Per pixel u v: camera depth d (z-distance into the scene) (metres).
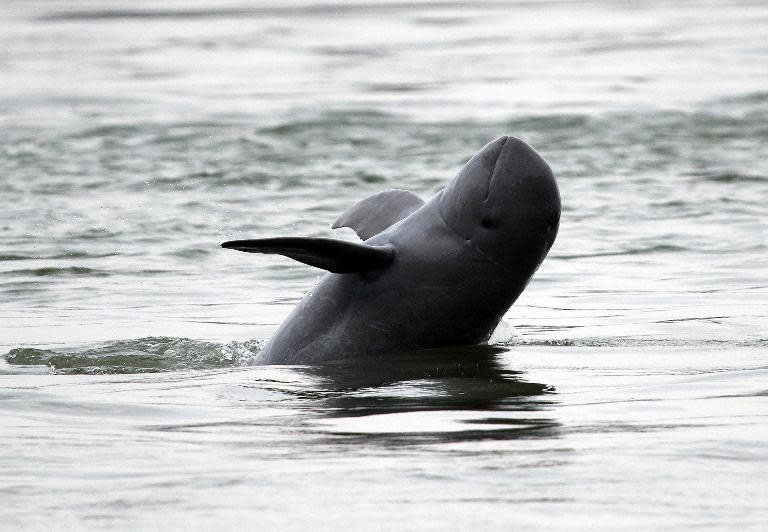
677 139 93.69
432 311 40.94
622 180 80.38
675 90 116.50
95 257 62.41
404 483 26.23
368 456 28.41
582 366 38.88
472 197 39.97
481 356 40.59
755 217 69.00
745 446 28.53
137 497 25.62
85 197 77.38
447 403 33.94
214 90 124.44
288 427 31.52
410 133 98.31
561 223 68.62
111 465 28.03
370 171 84.50
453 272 40.44
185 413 33.47
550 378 37.12
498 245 39.66
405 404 33.94
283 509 24.77
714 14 197.50
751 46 150.12
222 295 54.72
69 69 144.25
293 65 144.62
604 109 106.56
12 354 43.44
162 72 140.38
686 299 50.75
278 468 27.52
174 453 29.02
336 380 37.72
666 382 36.03
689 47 151.62
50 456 28.84
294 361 41.75
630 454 28.09
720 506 24.56
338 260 40.19
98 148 94.06
